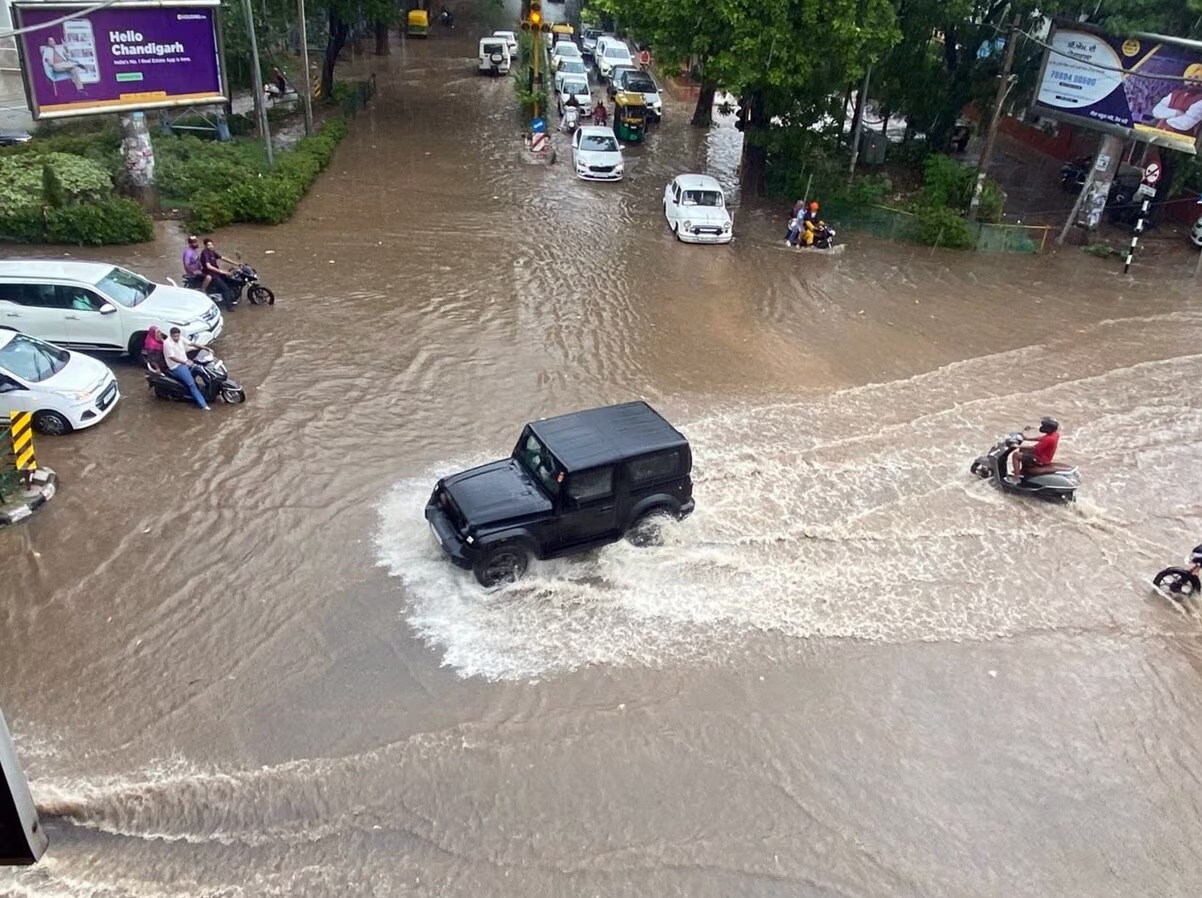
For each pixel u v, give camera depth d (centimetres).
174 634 1006
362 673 969
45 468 1263
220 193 2291
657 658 1016
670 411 1546
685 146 3388
